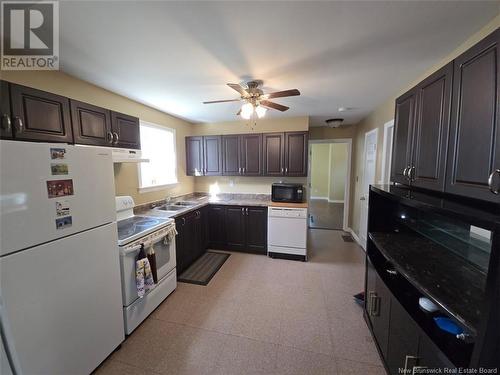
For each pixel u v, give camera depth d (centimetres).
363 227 382
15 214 109
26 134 140
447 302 95
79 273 141
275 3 114
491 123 83
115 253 169
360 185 412
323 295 243
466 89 97
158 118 332
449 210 92
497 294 72
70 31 136
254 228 355
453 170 105
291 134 358
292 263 325
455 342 102
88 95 223
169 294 244
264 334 188
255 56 170
